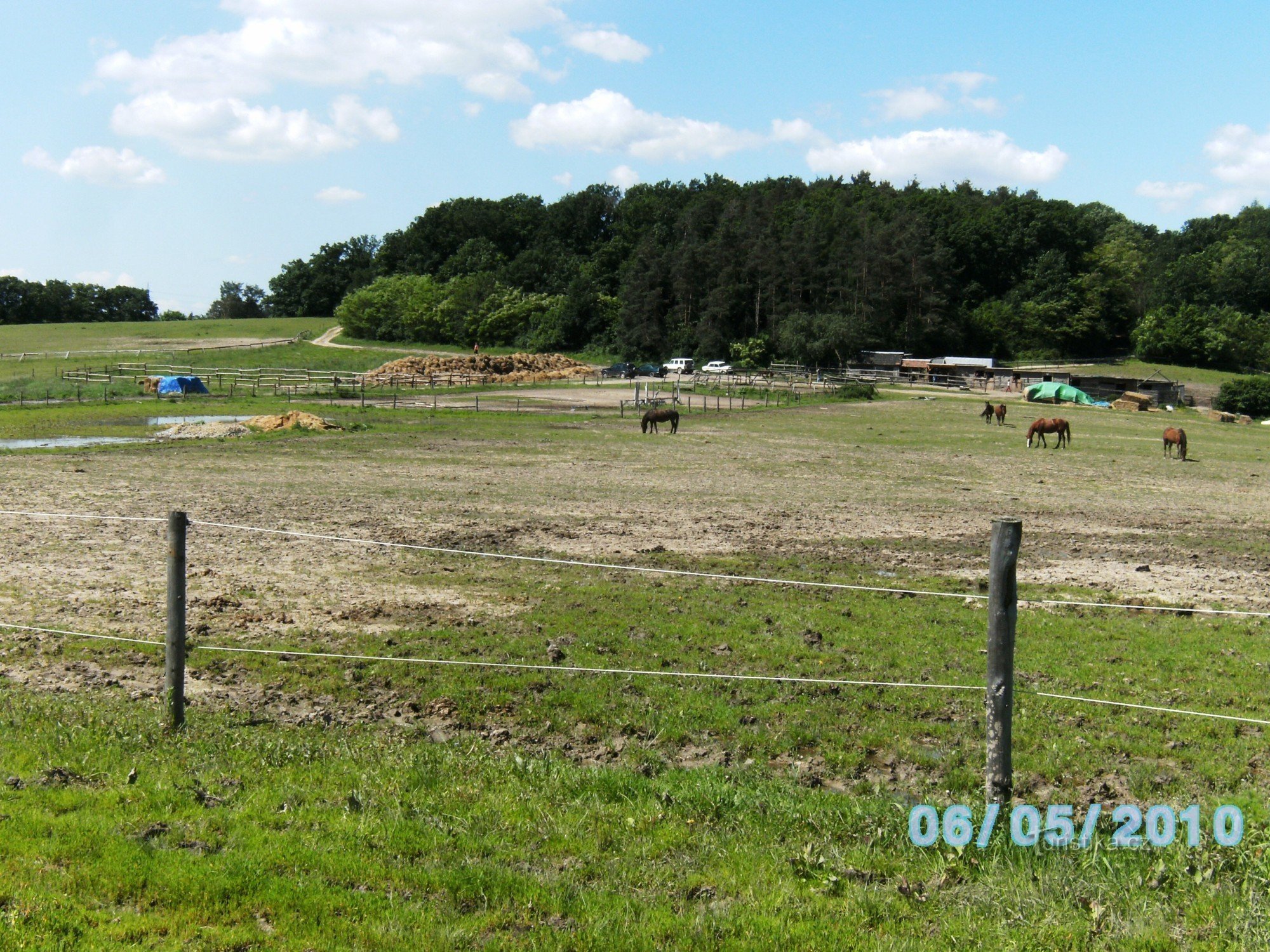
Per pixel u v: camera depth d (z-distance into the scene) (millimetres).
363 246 192625
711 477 28797
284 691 9141
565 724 8547
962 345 128125
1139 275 140875
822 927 5055
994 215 141875
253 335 138750
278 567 14562
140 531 17156
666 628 11688
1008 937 5004
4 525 17188
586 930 4875
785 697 9367
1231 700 9672
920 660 10695
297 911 4953
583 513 21109
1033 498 26219
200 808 6129
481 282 140125
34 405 51031
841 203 148375
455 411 52469
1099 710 9258
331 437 37594
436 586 13734
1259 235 160000
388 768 7020
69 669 9484
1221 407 83938
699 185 179375
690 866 5746
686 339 120438
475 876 5355
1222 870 5738
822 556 17141
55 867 5250
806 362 109688
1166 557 18297
